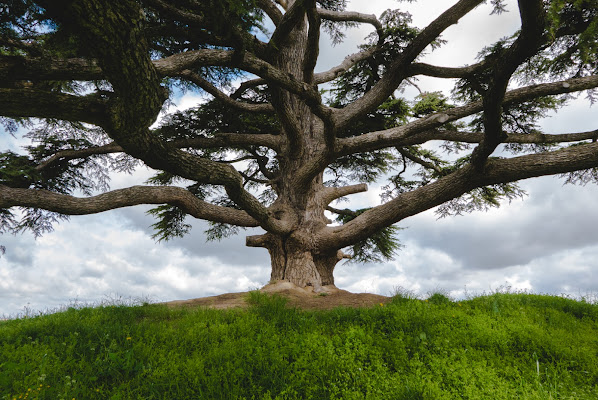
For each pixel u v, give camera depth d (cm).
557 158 909
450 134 1216
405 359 524
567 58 962
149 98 483
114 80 438
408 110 1270
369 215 1118
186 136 1191
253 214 941
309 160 1110
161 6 540
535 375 509
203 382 457
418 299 823
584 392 479
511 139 1119
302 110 1262
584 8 760
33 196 773
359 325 645
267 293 977
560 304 839
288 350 527
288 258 1148
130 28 394
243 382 462
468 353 559
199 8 516
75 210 816
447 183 1014
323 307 823
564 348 584
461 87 1237
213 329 614
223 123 1210
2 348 554
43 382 441
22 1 433
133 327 638
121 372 485
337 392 445
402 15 1171
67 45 514
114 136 524
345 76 1345
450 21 1061
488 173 959
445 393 450
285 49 1173
